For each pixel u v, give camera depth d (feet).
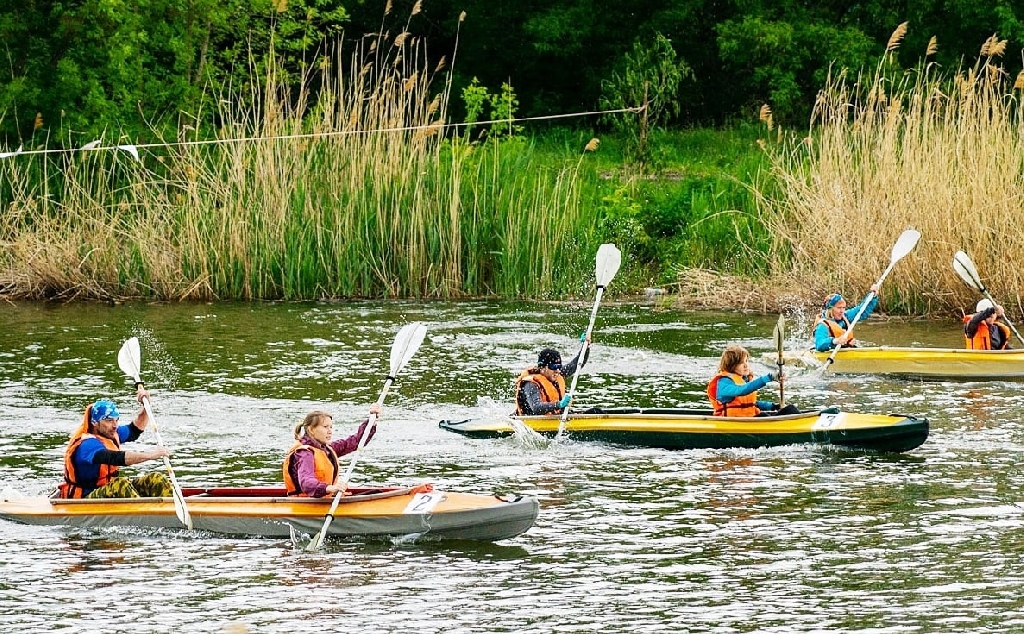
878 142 90.53
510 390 66.08
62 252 99.76
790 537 41.73
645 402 63.26
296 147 99.40
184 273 98.94
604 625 34.37
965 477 48.85
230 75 131.03
